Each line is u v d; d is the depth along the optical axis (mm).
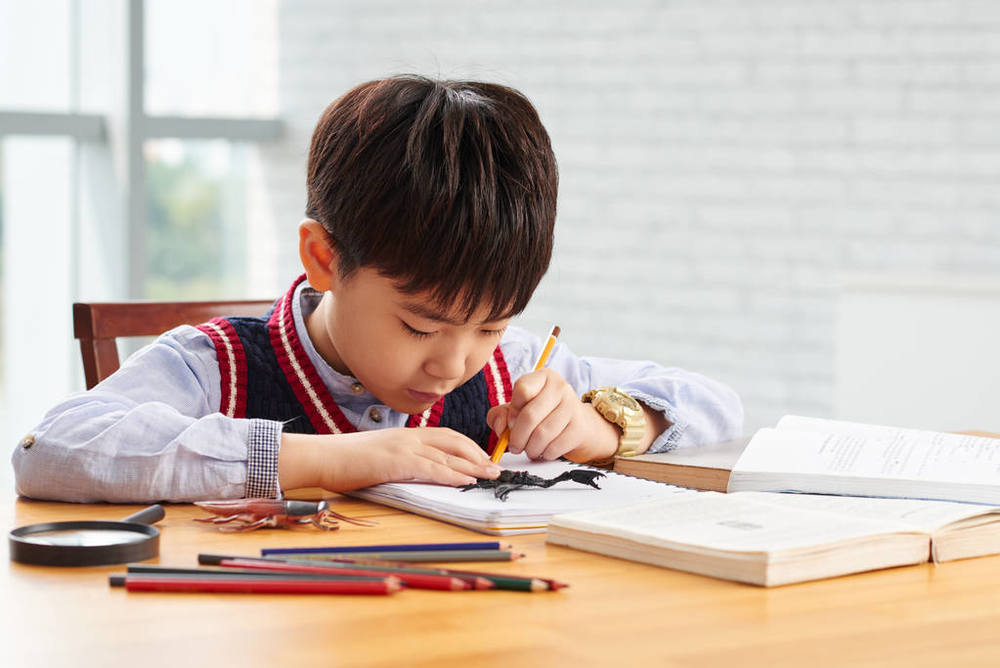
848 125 3887
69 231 4551
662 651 676
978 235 3693
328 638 687
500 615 735
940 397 3127
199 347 1304
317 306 1337
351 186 1086
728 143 4113
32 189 4449
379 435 1099
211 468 1055
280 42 5113
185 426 1084
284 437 1084
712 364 4184
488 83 1179
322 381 1312
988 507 961
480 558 857
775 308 4051
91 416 1102
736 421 1466
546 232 1114
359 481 1073
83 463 1052
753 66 4047
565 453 1255
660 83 4238
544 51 4477
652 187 4273
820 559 832
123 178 4559
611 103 4340
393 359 1123
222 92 5023
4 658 649
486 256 1056
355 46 4922
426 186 1047
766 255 4059
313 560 829
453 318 1085
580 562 868
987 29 3648
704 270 4180
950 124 3721
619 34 4312
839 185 3914
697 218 4188
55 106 4555
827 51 3910
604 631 709
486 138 1072
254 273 5137
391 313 1096
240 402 1288
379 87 1140
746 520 909
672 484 1208
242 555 866
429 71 4723
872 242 3867
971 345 3070
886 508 980
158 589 774
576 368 1530
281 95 5121
